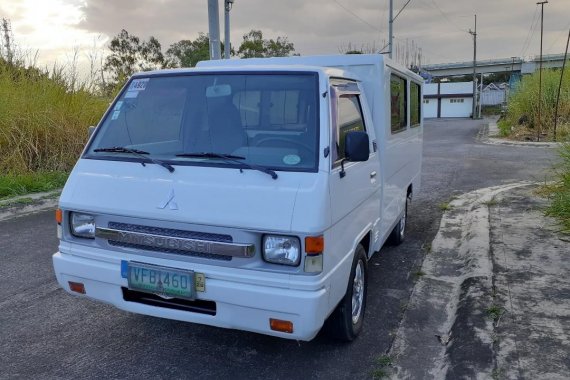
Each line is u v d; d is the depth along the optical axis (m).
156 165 3.48
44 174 9.92
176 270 3.20
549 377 3.25
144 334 4.12
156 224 3.28
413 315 4.57
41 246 6.39
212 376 3.51
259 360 3.73
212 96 3.78
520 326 3.92
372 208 4.41
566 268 5.14
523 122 24.61
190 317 3.28
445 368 3.60
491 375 3.32
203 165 3.37
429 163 15.17
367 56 4.73
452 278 5.50
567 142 9.74
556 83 22.72
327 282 3.12
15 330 4.17
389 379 3.50
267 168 3.23
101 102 11.91
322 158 3.23
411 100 6.52
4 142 10.05
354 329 3.98
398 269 5.81
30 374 3.51
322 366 3.66
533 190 9.30
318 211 3.03
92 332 4.15
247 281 3.07
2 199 8.54
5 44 11.57
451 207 8.91
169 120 3.82
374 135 4.59
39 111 10.44
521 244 5.98
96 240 3.50
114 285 3.45
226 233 3.11
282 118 3.53
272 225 3.00
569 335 3.77
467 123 43.22
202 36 31.25
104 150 3.76
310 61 4.88
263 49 34.88
